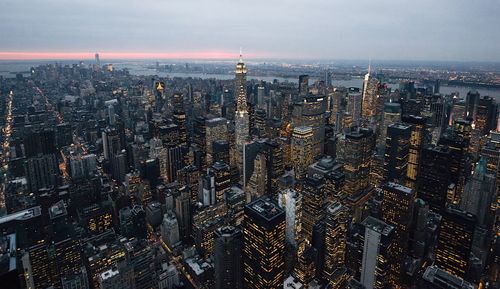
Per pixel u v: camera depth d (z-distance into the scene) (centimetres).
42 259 16900
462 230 16850
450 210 17538
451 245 17462
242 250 16225
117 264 15088
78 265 18150
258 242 14388
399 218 18462
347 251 18650
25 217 17300
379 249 16038
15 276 7275
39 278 16862
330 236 17475
